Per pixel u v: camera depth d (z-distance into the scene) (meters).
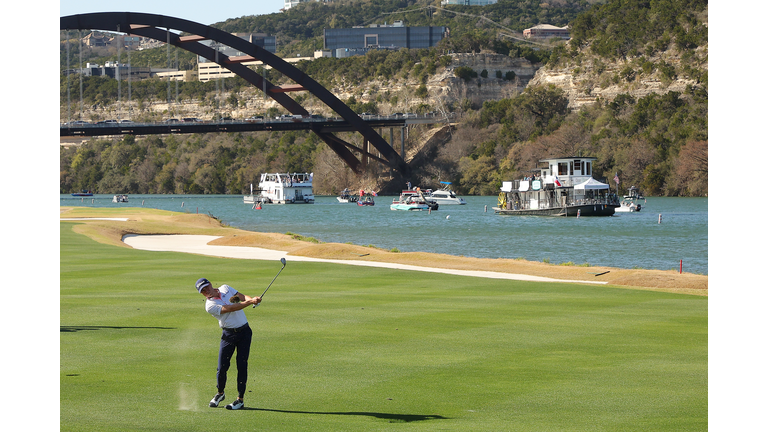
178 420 17.77
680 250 103.06
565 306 36.62
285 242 83.69
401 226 160.12
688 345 26.83
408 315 33.25
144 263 58.44
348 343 26.91
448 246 110.06
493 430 17.17
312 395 20.19
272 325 30.45
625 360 24.47
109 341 26.72
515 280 49.28
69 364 23.20
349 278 49.62
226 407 18.72
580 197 186.50
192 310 33.69
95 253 67.88
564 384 21.38
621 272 56.47
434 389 20.81
